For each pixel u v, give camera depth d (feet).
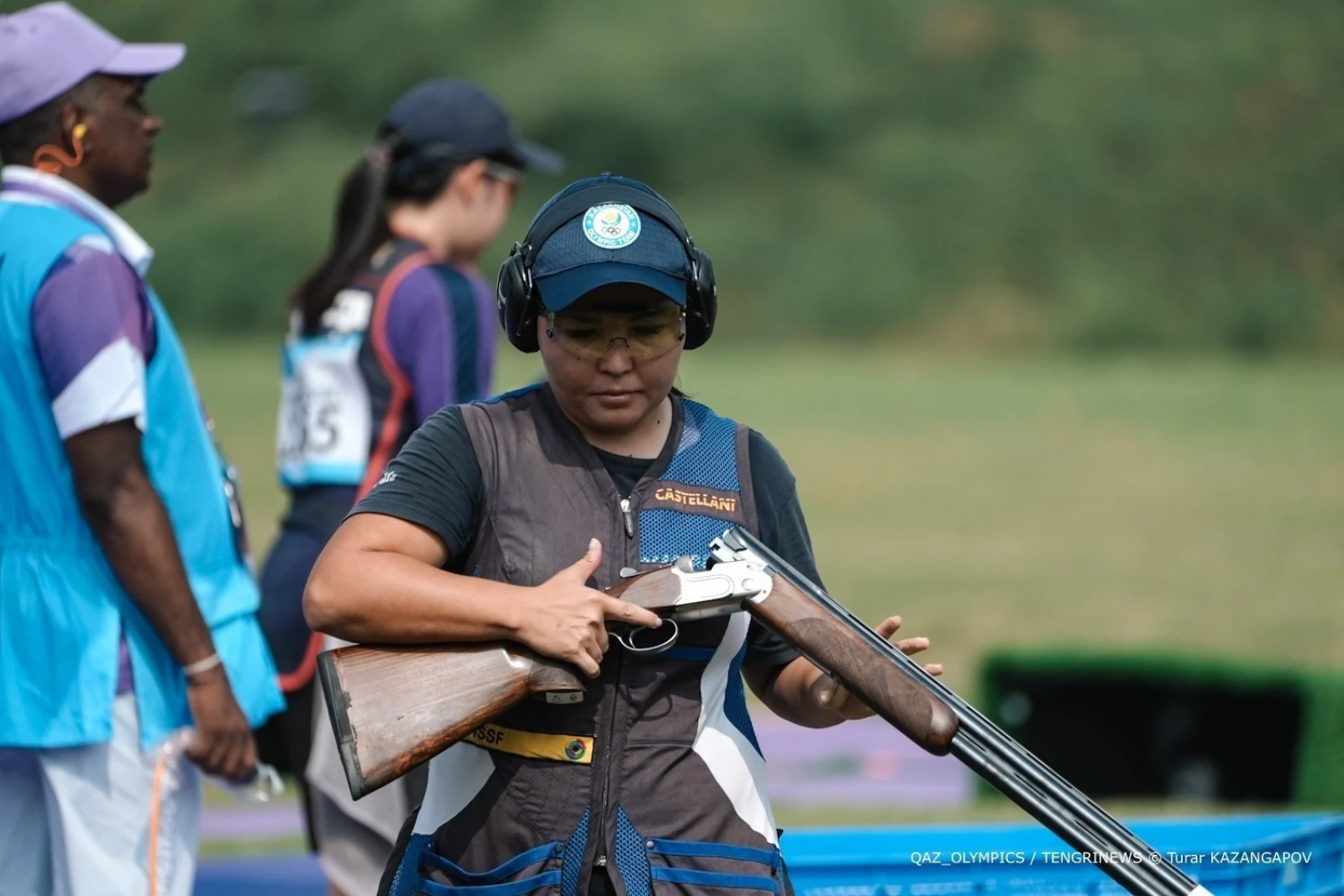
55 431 39.06
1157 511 192.03
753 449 33.24
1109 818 30.91
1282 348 485.97
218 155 570.05
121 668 39.34
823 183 543.39
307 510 50.44
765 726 98.48
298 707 49.21
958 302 502.38
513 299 32.04
